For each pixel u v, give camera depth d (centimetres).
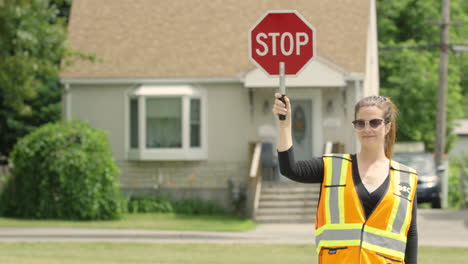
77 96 2347
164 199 2239
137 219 2045
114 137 2328
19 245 1445
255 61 714
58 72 2148
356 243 417
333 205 425
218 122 2298
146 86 2316
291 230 1823
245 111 2291
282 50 708
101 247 1433
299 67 706
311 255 1342
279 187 2142
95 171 1983
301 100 2272
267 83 2167
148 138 2295
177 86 2305
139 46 2398
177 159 2273
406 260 434
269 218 2019
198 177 2284
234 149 2292
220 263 1214
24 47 2089
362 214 421
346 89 2242
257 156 2133
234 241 1600
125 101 2328
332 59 2300
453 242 1549
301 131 2272
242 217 2122
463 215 2122
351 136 2239
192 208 2212
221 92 2305
